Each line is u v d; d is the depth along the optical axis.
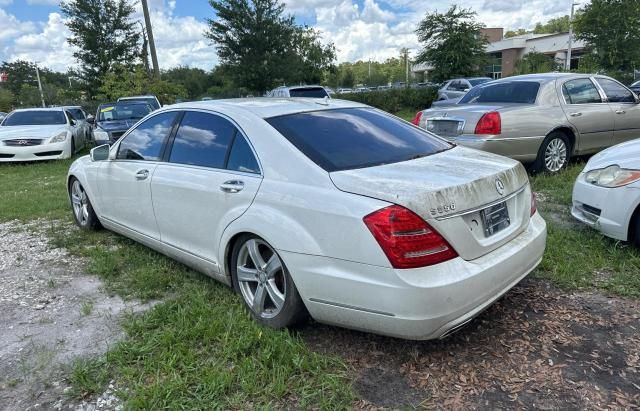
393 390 2.62
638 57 24.00
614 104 7.58
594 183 4.46
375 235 2.54
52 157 12.38
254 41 29.55
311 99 4.01
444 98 23.22
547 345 2.97
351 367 2.82
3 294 4.02
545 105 6.93
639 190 4.02
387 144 3.39
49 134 12.41
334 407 2.48
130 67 27.48
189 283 3.97
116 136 13.27
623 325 3.14
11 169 11.64
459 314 2.61
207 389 2.62
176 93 24.53
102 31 30.38
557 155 7.12
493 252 2.86
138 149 4.43
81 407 2.59
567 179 6.76
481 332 3.14
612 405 2.45
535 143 6.84
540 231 3.29
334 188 2.78
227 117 3.57
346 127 3.46
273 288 3.16
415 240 2.50
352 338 3.10
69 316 3.59
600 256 4.12
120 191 4.59
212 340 3.09
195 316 3.37
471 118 6.73
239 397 2.58
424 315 2.51
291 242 2.88
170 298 3.79
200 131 3.80
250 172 3.26
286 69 30.11
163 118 4.25
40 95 51.41
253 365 2.79
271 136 3.22
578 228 4.88
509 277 2.91
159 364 2.86
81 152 14.33
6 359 3.06
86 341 3.22
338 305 2.75
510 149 6.67
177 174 3.82
